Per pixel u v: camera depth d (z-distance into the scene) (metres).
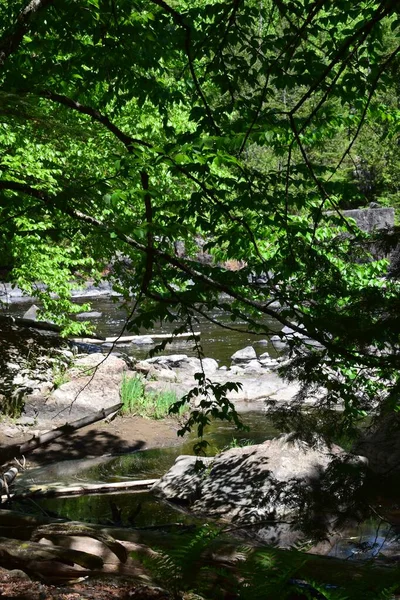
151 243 8.07
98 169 13.34
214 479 10.94
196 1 12.19
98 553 4.61
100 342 22.95
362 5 10.18
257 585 3.59
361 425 12.34
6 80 8.62
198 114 8.41
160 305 8.27
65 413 15.09
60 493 11.25
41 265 15.84
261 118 8.19
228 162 7.17
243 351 22.19
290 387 18.30
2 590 4.00
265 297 8.57
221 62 8.62
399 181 42.75
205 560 4.52
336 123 9.04
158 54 9.25
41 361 16.27
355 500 7.19
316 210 8.27
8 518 5.32
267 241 9.23
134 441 14.33
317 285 8.40
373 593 3.63
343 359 7.69
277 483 10.30
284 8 8.61
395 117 9.21
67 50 9.20
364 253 8.77
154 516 10.23
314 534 7.66
